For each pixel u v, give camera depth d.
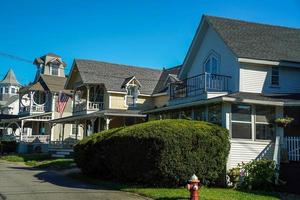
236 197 16.55
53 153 40.59
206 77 24.88
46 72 57.72
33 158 37.22
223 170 20.17
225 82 25.31
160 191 16.84
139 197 16.09
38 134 52.75
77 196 15.92
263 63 24.80
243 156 21.05
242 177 20.20
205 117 22.98
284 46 27.56
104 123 40.12
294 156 20.58
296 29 31.34
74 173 24.30
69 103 51.56
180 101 27.31
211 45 27.59
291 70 26.25
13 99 78.44
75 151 23.78
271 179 19.73
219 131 19.61
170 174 17.88
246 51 25.11
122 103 43.22
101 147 21.30
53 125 47.19
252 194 17.92
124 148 19.19
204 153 18.75
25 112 53.50
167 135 17.89
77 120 40.75
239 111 21.45
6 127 55.00
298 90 26.17
